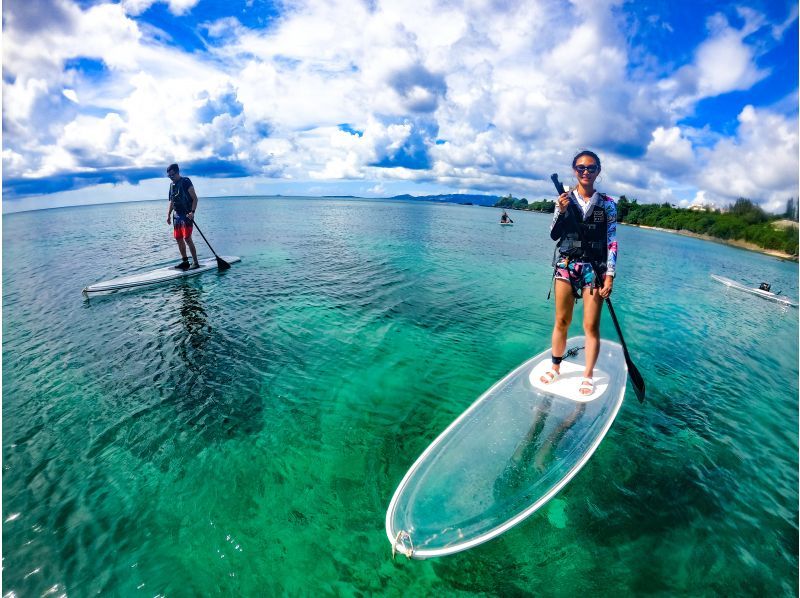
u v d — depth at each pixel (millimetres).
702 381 6355
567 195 4055
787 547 3291
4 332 7527
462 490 3287
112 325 7820
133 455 4125
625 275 16656
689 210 77750
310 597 2781
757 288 16203
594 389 4566
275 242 19562
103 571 2898
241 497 3596
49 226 33750
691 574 3023
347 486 3754
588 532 3348
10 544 3086
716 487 3938
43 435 4445
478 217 63688
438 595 2838
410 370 6059
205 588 2807
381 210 63469
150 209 61688
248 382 5613
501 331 7898
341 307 8977
